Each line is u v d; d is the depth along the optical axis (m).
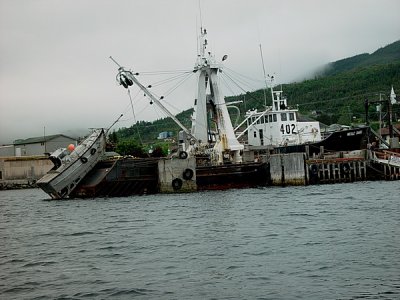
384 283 19.94
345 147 73.50
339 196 50.75
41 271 24.89
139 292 20.34
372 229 31.14
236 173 66.31
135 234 34.81
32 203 67.62
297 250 26.41
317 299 18.55
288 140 80.75
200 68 70.00
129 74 69.38
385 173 69.44
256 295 19.34
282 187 65.38
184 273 22.98
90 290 20.95
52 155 69.25
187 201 54.25
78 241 33.47
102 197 65.31
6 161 134.75
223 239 30.64
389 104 82.50
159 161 65.00
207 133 70.50
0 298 20.48
